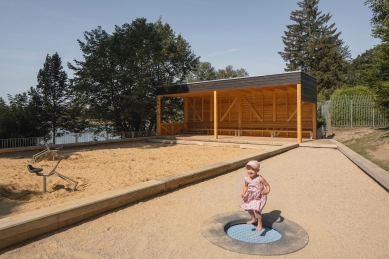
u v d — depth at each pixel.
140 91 17.91
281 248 3.33
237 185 6.57
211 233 3.76
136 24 18.88
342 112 21.33
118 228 4.02
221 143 15.78
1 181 7.00
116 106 18.80
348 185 6.49
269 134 19.25
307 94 15.46
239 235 3.84
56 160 10.59
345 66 42.50
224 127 21.11
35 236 3.71
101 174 7.86
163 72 21.58
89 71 17.70
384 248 3.36
